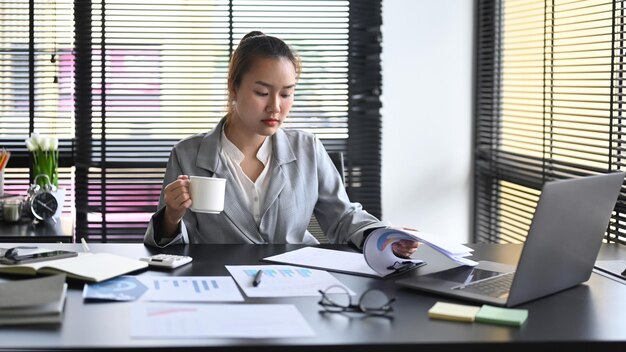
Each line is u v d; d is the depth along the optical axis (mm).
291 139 2742
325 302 1782
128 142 3963
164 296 1814
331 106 4004
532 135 3740
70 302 1764
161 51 3949
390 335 1564
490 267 2166
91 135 3930
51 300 1635
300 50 3990
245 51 2512
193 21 3930
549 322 1671
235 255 2297
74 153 3939
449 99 4059
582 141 3320
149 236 2385
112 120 3947
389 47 4016
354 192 4027
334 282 1987
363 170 4039
